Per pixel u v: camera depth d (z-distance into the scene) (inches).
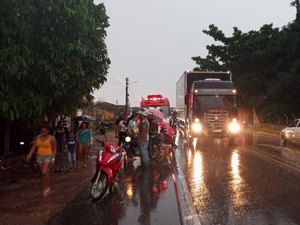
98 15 596.7
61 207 352.8
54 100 657.6
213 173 530.0
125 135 660.1
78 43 527.8
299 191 409.4
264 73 1820.9
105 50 729.0
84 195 403.5
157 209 342.0
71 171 572.4
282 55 1758.1
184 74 1174.3
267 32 1982.0
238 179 481.1
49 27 509.0
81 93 686.5
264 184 448.5
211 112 949.2
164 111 1439.5
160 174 529.3
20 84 510.9
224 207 347.6
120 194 404.8
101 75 737.6
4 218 317.1
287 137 924.6
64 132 815.7
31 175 532.1
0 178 508.1
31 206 357.1
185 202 366.9
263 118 2117.4
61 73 530.0
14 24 460.8
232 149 848.9
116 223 300.8
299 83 1493.6
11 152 766.5
